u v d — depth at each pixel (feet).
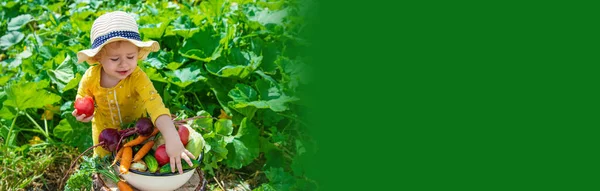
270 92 14.34
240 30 16.40
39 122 14.58
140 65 14.12
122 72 11.25
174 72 14.46
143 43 11.16
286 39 16.12
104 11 17.08
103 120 12.07
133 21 11.24
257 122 14.42
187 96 14.94
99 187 11.76
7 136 13.74
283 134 14.21
